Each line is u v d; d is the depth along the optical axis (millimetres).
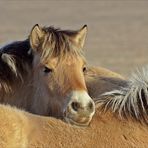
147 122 10695
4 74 12734
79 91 11852
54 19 79812
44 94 12602
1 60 12828
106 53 47000
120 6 102625
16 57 12945
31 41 12898
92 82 12469
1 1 113938
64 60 12469
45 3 109562
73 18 81500
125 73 36031
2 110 9781
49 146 9680
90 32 64688
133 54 46344
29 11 93250
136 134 10398
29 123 9883
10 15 86562
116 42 55438
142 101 10812
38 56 12812
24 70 12984
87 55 45719
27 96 12961
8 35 58969
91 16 84625
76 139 9938
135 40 57031
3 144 9227
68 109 11562
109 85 12078
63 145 9781
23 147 9461
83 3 109812
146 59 43250
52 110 12422
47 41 12672
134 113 10742
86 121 10523
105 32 64625
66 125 10172
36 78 12836
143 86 10922
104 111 10812
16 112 9961
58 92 12250
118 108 10820
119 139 10211
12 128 9492
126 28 68812
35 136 9734
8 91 12750
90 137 10062
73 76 12273
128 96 10883
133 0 115375
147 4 106125
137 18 81312
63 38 12695
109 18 81625
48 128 9984
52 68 12469
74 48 12656
